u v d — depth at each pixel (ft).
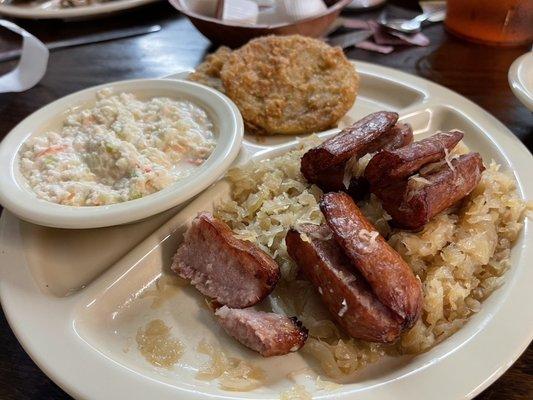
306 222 0.62
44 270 0.63
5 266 0.61
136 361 0.54
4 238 0.65
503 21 1.07
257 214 0.68
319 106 0.86
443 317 0.58
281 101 0.86
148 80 0.84
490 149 0.79
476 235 0.62
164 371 0.53
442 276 0.58
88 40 1.16
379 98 0.95
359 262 0.52
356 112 0.92
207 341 0.57
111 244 0.67
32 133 0.73
